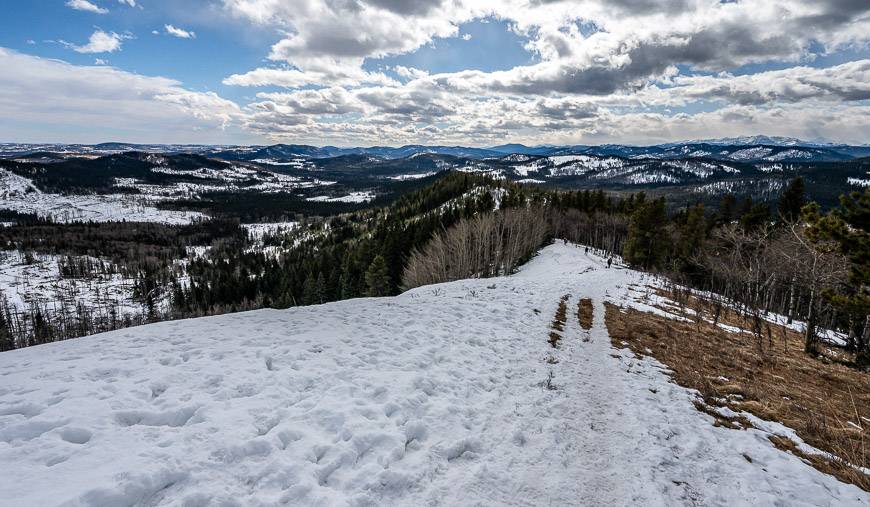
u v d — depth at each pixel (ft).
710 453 24.16
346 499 16.03
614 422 27.14
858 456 24.71
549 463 21.62
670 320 63.36
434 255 163.84
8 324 258.16
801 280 59.47
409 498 17.22
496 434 23.71
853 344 52.65
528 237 195.00
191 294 335.67
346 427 20.89
